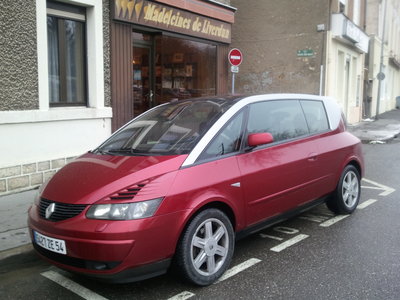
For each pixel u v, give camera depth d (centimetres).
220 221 386
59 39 750
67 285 392
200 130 412
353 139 592
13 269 432
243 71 1773
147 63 1002
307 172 491
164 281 389
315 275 394
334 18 1591
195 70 1120
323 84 1622
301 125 515
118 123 850
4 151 648
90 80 795
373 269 405
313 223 550
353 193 590
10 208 584
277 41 1691
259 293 362
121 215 331
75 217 341
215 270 383
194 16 1053
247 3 1734
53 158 716
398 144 1390
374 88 2655
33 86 681
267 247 470
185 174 368
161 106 519
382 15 2727
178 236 352
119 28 841
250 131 442
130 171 364
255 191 422
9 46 643
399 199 669
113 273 330
